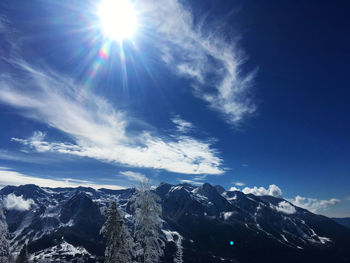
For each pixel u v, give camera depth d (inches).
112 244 1179.9
